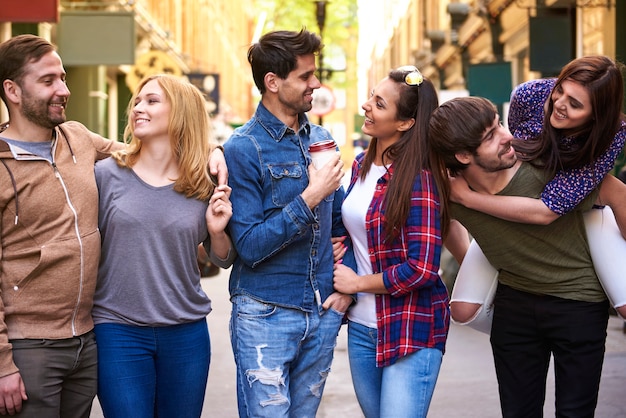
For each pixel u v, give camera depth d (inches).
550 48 548.7
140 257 137.3
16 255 129.6
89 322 136.7
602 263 143.7
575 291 146.0
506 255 147.1
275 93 144.6
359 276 146.7
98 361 138.0
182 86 141.5
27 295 129.7
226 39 1911.9
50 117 131.1
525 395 152.1
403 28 1433.3
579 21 553.0
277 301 144.6
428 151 143.4
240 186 142.4
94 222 135.0
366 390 152.3
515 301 150.6
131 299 137.5
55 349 131.3
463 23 931.3
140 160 141.1
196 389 144.3
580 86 132.6
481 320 157.0
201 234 142.5
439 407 244.1
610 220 145.4
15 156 128.6
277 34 142.7
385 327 145.6
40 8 446.6
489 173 141.0
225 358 313.0
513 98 150.2
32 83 129.9
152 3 943.7
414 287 141.2
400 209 141.0
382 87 145.0
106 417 139.0
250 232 140.3
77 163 135.8
